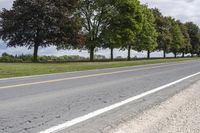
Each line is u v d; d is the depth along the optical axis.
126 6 65.56
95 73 24.98
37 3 52.97
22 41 54.97
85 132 7.27
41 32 53.62
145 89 14.98
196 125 7.98
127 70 29.27
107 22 65.75
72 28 54.94
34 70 26.97
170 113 9.45
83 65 36.78
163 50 99.75
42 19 53.69
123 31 64.69
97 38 65.00
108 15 65.06
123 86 16.08
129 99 11.88
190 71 28.39
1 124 7.88
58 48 63.31
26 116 8.75
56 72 26.33
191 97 12.74
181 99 12.17
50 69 28.69
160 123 8.14
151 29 77.94
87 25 65.44
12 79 19.47
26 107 9.99
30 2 53.19
